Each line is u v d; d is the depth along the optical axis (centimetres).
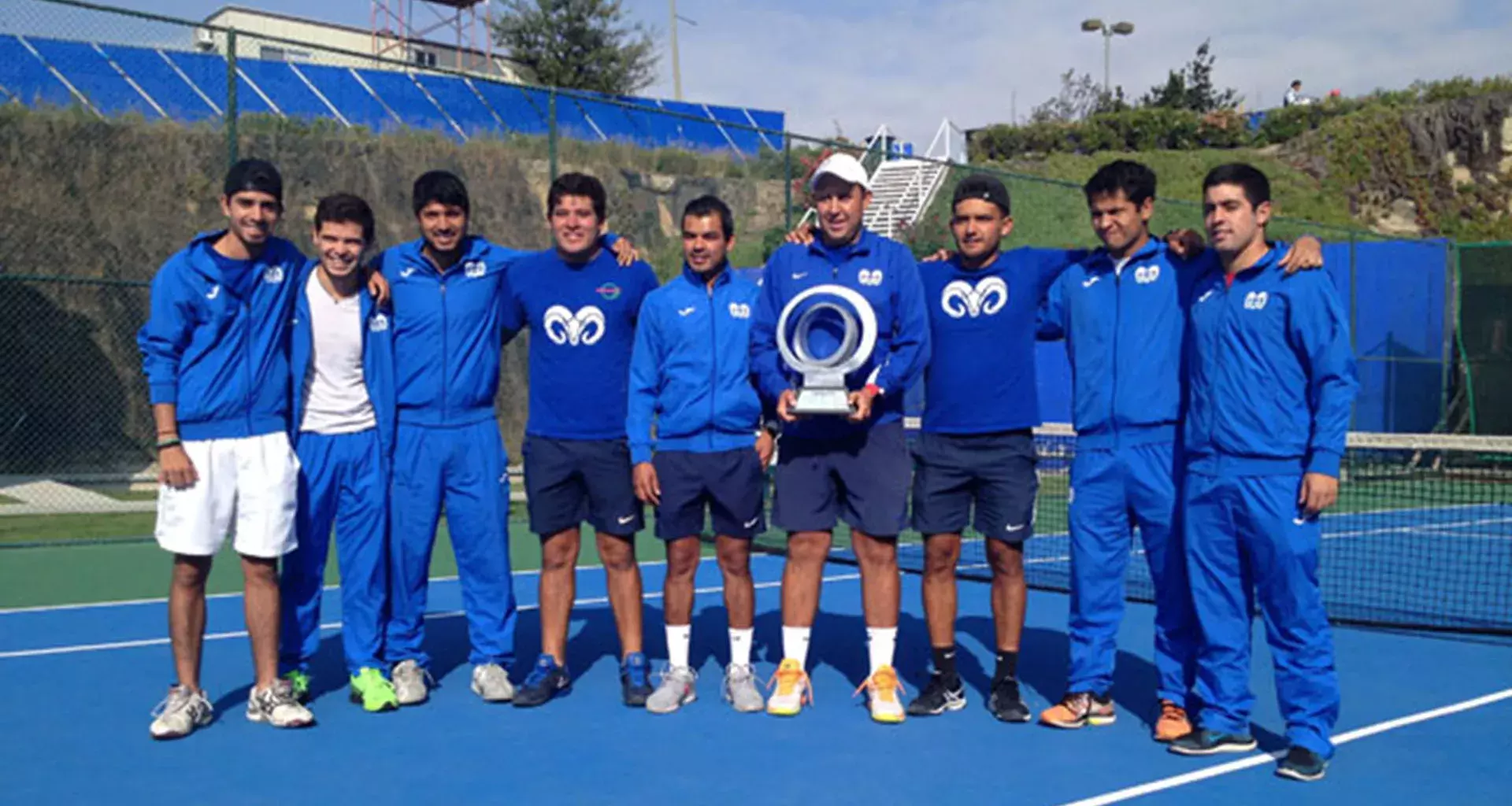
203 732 496
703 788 428
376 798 416
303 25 3117
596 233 545
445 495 554
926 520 530
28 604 781
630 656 549
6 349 1558
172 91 1761
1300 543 447
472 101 2100
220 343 490
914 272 518
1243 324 454
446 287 539
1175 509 488
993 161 3444
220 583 862
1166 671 497
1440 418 1947
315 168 1784
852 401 501
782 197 2273
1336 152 3083
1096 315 501
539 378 548
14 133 1602
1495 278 1914
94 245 1619
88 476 1531
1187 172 3189
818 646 668
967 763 459
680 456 532
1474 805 413
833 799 416
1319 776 441
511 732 498
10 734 491
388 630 554
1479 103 2930
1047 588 852
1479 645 674
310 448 525
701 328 529
